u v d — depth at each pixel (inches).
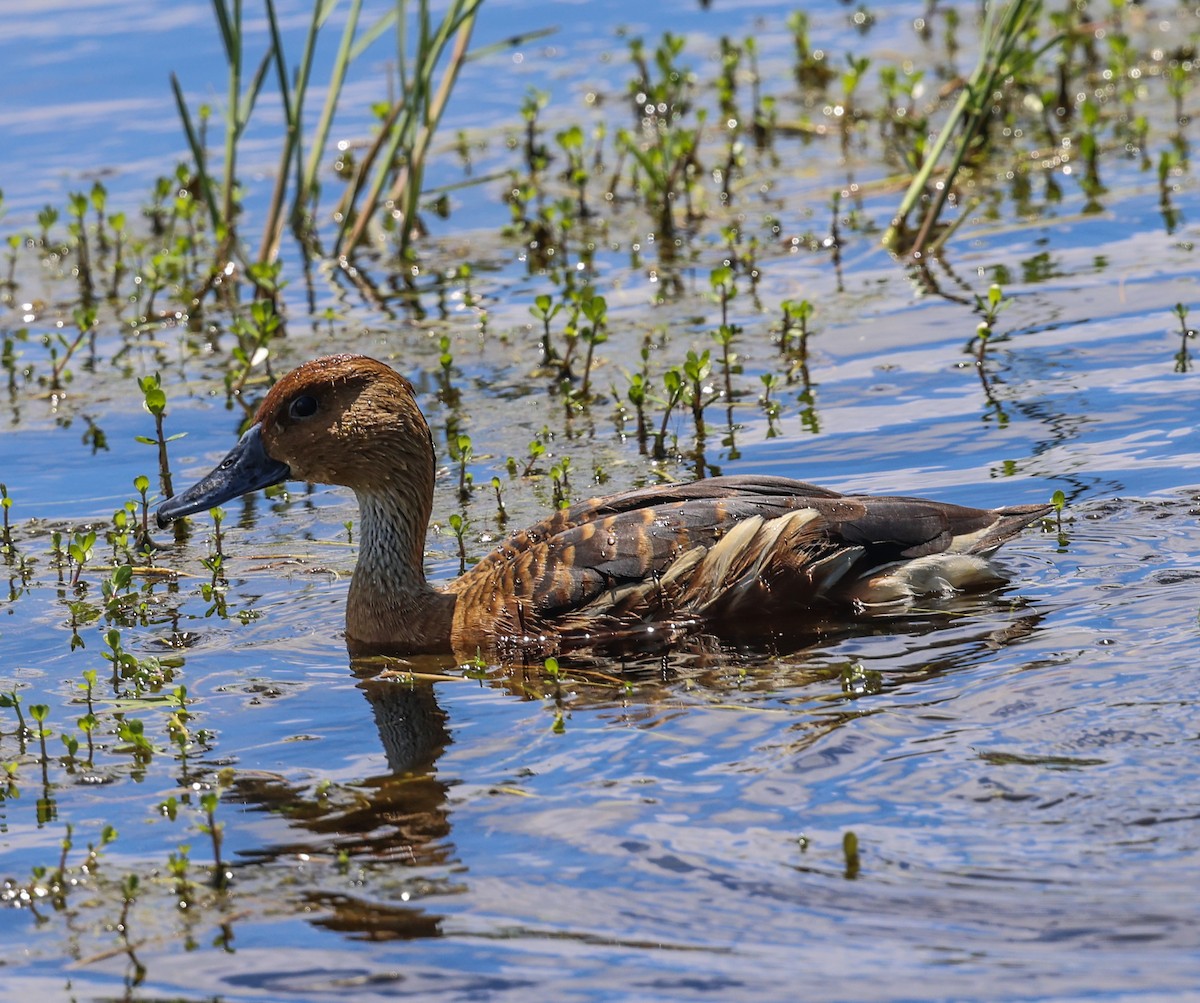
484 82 1037.2
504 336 692.1
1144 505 478.9
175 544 521.7
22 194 890.1
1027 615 415.2
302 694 407.5
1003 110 917.2
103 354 704.4
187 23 1115.9
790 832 319.0
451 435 598.5
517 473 559.5
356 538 521.7
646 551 433.4
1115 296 665.0
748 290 720.3
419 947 293.4
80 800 354.0
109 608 461.1
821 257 753.6
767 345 657.0
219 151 940.6
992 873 300.0
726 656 412.5
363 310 738.2
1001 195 811.4
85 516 543.2
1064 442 534.9
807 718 366.3
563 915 299.9
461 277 768.9
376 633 446.3
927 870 302.8
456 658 432.8
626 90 994.1
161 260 743.1
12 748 380.5
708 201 842.2
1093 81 959.0
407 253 799.1
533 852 320.2
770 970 279.9
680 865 311.1
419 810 339.9
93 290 784.3
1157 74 960.9
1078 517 474.9
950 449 540.1
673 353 657.6
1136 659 376.5
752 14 1137.4
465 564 491.2
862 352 639.1
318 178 913.5
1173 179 801.6
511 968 285.9
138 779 362.0
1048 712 354.0
